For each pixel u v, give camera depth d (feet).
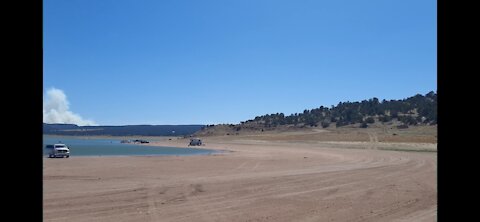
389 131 439.63
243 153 171.53
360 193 52.70
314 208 41.91
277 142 368.48
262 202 45.09
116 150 219.20
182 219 35.83
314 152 175.01
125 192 51.06
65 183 59.57
